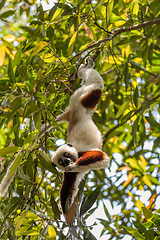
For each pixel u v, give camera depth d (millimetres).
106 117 9398
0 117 6629
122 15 7246
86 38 9242
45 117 5715
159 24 7836
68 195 6062
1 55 8695
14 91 5863
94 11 6734
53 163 5812
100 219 7668
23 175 5770
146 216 6023
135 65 7953
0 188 5512
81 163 5629
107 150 9219
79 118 6469
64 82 6801
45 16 7590
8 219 6051
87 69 6852
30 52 7777
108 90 9219
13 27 9672
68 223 5352
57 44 8117
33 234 5676
